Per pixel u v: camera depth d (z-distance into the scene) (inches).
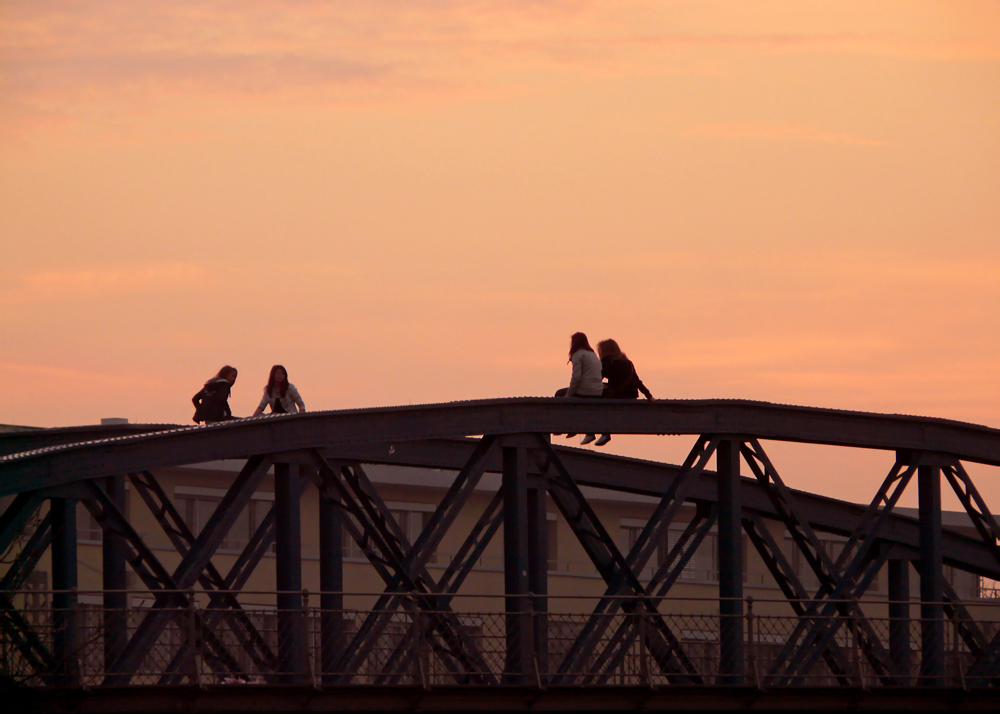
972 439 3117.6
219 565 5246.1
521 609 2667.3
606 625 2691.9
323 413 2593.5
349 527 2623.0
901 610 3619.6
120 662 2343.8
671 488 2856.8
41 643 2394.2
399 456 3041.3
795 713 2819.9
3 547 2320.4
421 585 2642.7
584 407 2802.7
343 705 2421.3
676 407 2861.7
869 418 3019.2
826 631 2851.9
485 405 2726.4
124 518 2418.8
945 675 2965.1
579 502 2770.7
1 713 2223.2
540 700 2568.9
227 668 2640.3
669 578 2817.4
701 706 2694.4
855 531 2989.7
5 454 3139.8
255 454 2524.6
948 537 3681.1
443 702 2493.8
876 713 2893.7
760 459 2906.0
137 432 3250.5
